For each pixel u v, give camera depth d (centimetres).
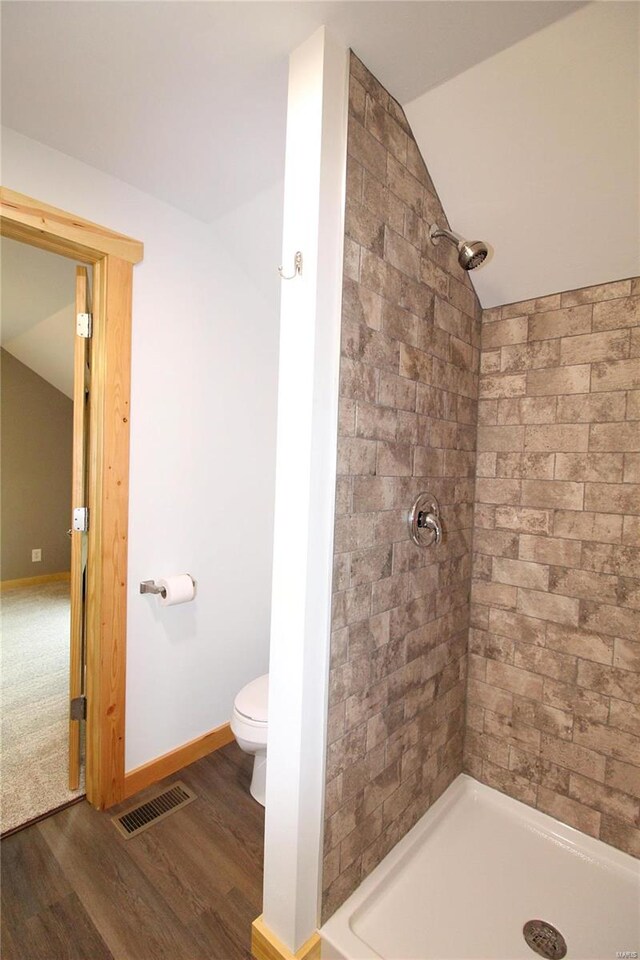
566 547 166
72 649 170
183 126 134
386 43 108
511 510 179
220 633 208
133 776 174
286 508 111
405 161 133
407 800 154
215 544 203
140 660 177
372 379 124
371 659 131
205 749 201
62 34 104
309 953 115
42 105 126
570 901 139
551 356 169
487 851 157
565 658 166
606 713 157
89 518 167
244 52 108
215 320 196
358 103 113
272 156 147
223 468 204
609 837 156
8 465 421
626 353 152
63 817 161
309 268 104
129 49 108
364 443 122
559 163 128
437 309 154
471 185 143
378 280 124
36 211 140
